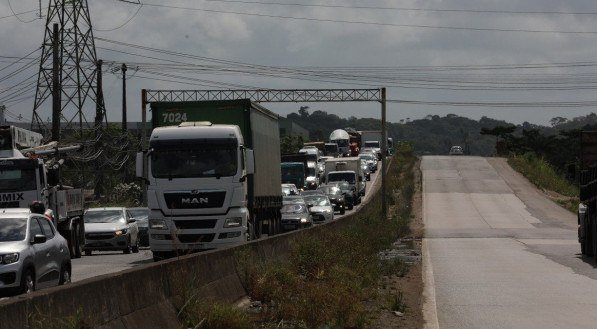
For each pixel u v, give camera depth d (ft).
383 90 234.17
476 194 296.10
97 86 236.22
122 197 257.96
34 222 63.00
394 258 100.99
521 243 138.51
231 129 95.61
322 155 409.69
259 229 114.01
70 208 112.06
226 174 93.71
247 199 102.01
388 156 457.27
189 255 53.26
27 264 58.44
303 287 60.08
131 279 40.34
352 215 161.07
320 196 199.82
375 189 322.75
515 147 514.68
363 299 64.23
